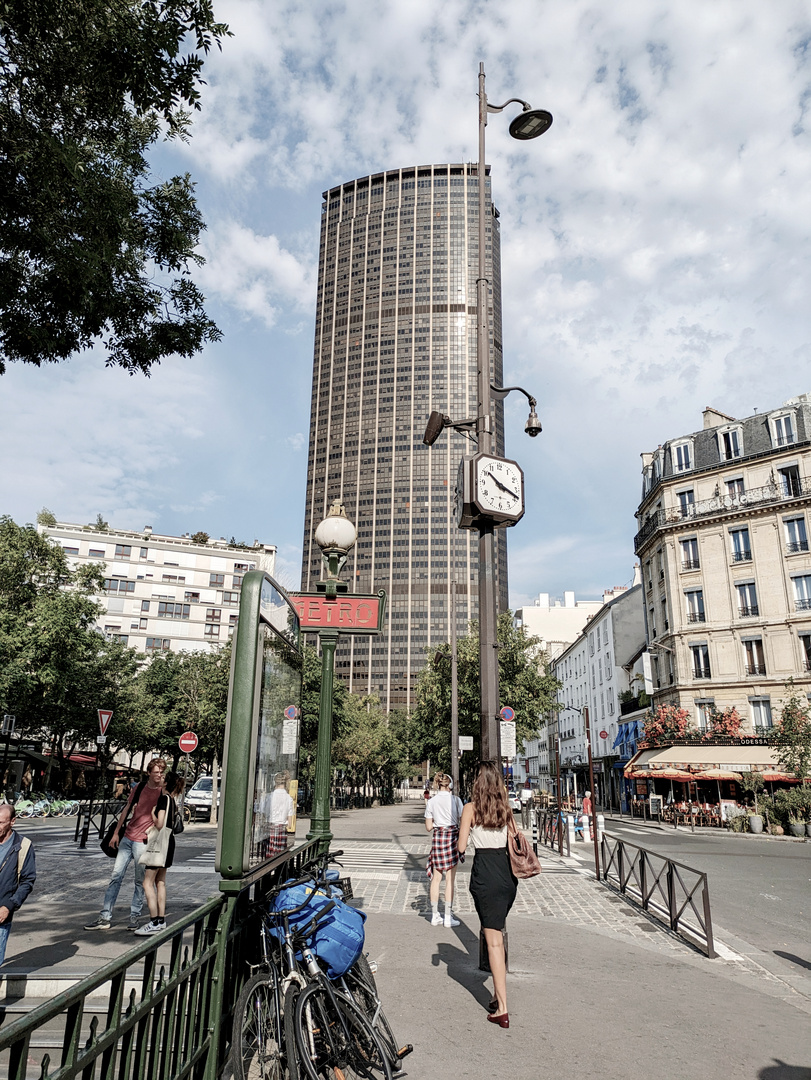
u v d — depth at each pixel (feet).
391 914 30.37
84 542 282.56
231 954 13.60
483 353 29.99
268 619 15.34
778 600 114.73
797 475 115.96
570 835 62.85
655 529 132.46
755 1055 14.94
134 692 140.87
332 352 561.84
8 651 85.35
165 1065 10.09
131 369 26.20
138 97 19.70
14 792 97.30
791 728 94.07
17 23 17.89
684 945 26.09
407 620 497.87
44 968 16.69
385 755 213.87
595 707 188.55
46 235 19.16
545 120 33.19
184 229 24.68
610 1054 14.82
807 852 65.16
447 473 514.27
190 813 85.71
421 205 563.07
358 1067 12.10
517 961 22.68
